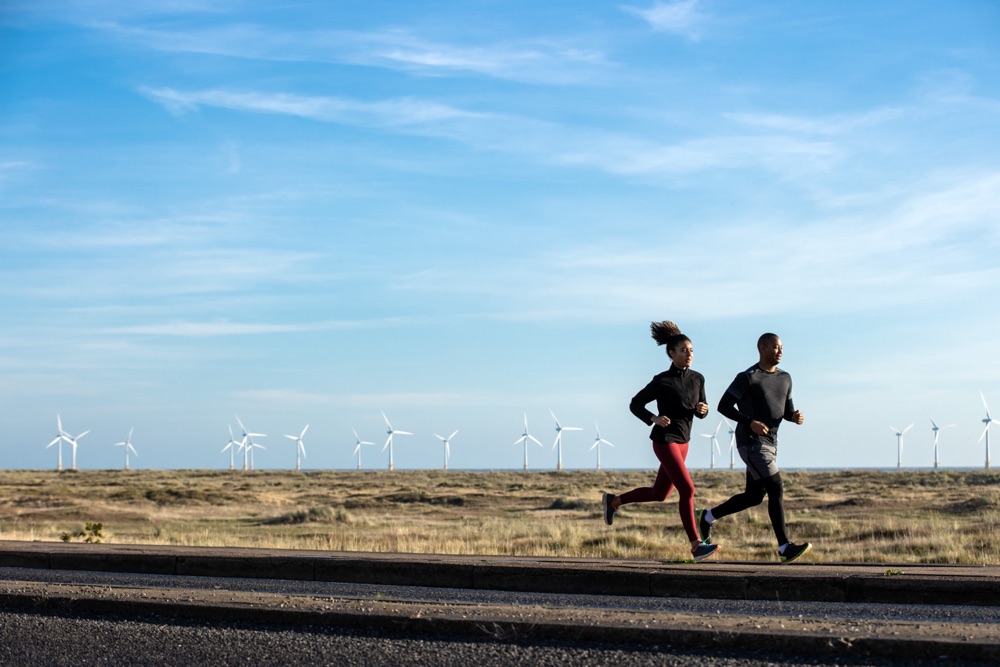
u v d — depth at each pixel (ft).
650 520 136.67
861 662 18.26
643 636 20.15
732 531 105.40
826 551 77.00
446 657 19.58
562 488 288.92
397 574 34.78
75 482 377.50
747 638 19.43
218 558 38.52
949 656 18.12
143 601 25.21
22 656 20.79
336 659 19.71
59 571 41.04
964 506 141.90
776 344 35.55
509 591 32.19
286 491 295.69
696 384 36.04
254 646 21.06
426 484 372.99
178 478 478.18
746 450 35.68
